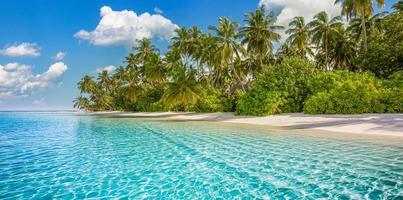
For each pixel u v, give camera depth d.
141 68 64.25
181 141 15.13
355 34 42.75
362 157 9.66
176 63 50.81
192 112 47.88
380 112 22.75
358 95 23.56
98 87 98.12
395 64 28.84
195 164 9.65
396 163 8.76
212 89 44.84
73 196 6.71
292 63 31.27
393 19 31.30
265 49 42.31
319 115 25.14
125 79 69.75
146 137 17.36
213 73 56.59
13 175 8.56
